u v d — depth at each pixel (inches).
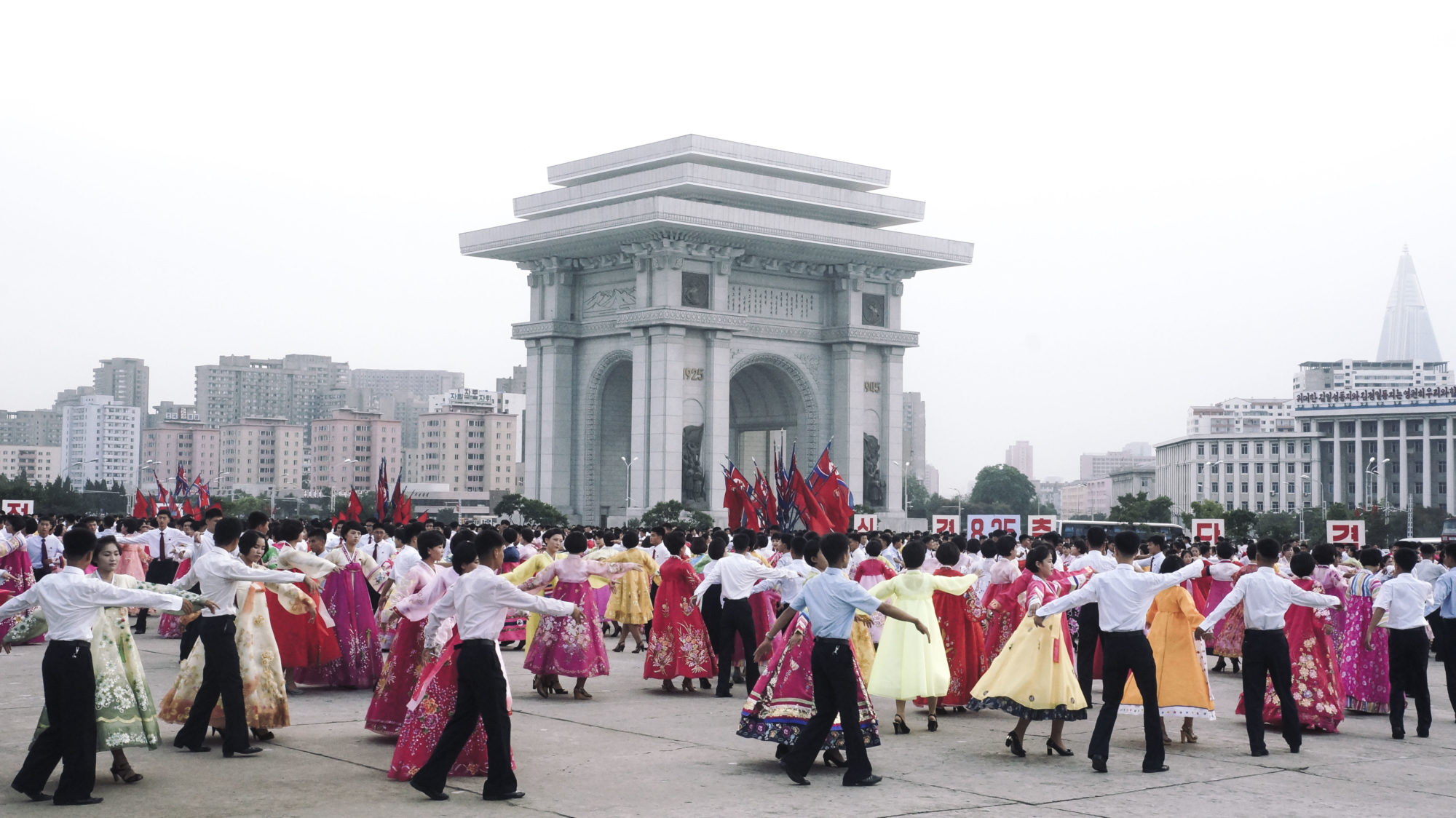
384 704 1005.2
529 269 5871.1
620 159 5708.7
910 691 1066.7
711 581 1314.0
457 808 793.6
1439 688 1498.5
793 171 5713.6
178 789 838.5
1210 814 800.9
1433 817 802.2
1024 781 892.6
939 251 5861.2
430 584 987.9
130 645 854.5
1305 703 1109.7
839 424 5792.3
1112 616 928.9
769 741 989.2
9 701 1183.6
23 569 1784.0
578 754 973.8
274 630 1217.4
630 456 5841.5
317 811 781.3
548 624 1263.5
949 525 2989.7
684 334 5374.0
